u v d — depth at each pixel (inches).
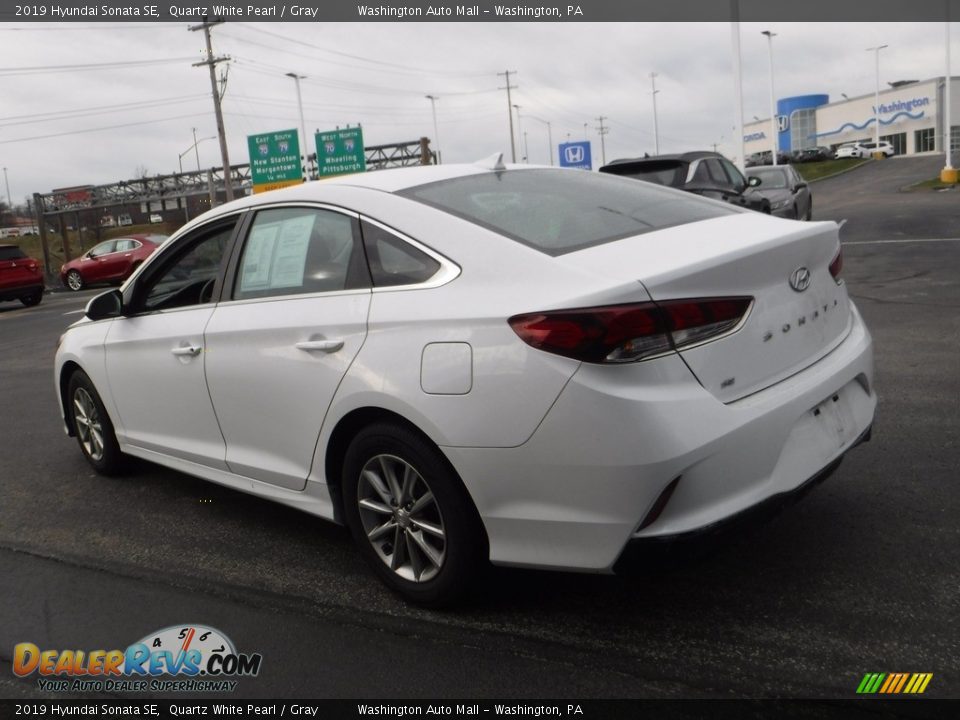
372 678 107.6
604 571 103.5
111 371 178.1
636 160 503.2
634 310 98.3
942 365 238.1
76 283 1014.4
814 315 119.5
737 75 1056.8
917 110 3112.7
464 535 113.8
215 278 152.6
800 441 111.2
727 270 105.3
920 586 118.0
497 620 118.7
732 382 105.2
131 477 200.1
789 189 652.7
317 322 127.0
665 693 99.3
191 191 1758.1
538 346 101.5
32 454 228.1
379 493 124.1
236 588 136.4
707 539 101.1
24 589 142.3
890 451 170.1
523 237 115.1
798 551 131.2
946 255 499.5
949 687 96.4
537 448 102.8
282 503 143.2
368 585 133.7
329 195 135.1
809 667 101.9
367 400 118.0
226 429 149.4
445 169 142.0
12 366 397.4
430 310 112.8
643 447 97.5
